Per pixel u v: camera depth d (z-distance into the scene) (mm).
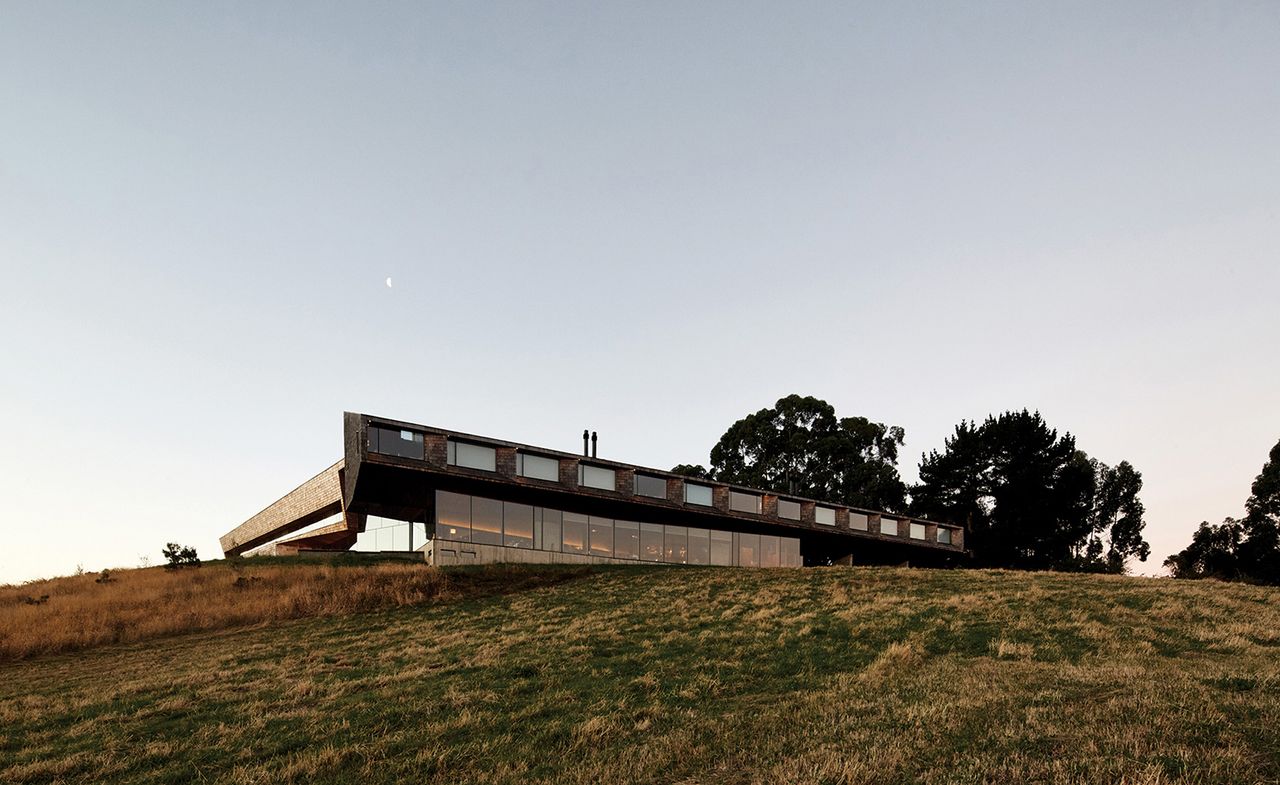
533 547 42344
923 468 69000
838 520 55219
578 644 21016
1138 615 22297
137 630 27484
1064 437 64500
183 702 16234
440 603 31547
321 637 25500
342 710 14641
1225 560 63312
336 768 11133
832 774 9086
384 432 36969
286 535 61438
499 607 29672
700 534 49531
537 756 11156
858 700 12977
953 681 14266
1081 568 62844
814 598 28438
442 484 40000
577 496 43062
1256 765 8414
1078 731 9805
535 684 16141
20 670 22812
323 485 48469
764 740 11031
